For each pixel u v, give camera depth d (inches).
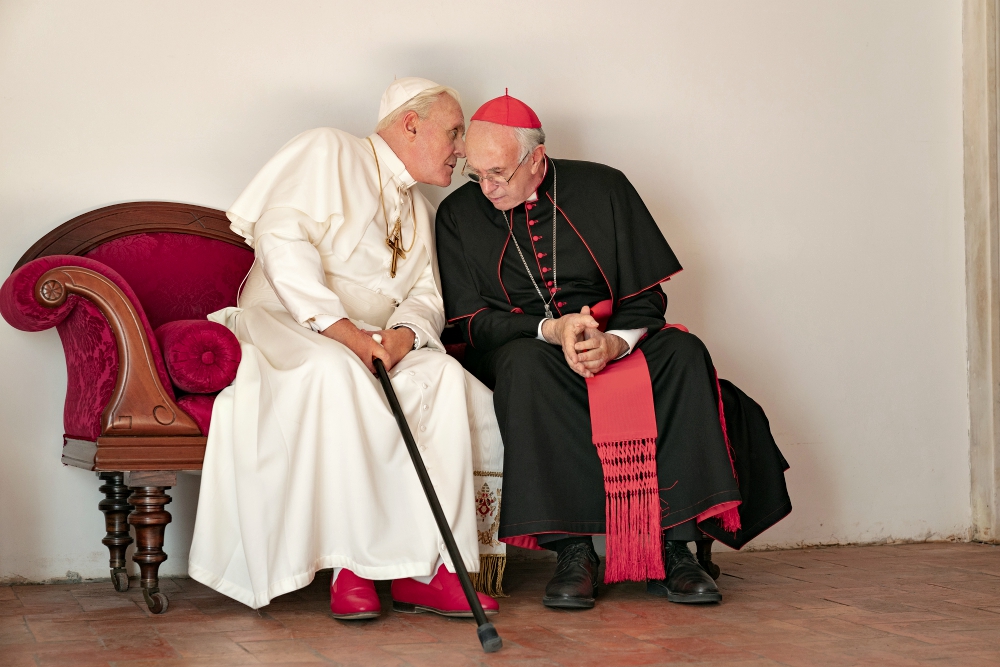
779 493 113.2
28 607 100.6
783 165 153.4
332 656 78.3
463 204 123.2
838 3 157.3
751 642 83.3
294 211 109.2
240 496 93.7
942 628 89.2
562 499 101.8
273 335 103.0
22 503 117.5
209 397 100.1
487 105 112.7
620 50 147.5
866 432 154.2
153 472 96.1
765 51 153.6
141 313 98.3
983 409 157.1
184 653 79.2
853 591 109.3
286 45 132.6
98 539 120.1
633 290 117.7
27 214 120.7
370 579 93.6
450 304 120.6
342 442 93.7
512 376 103.7
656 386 105.6
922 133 159.9
